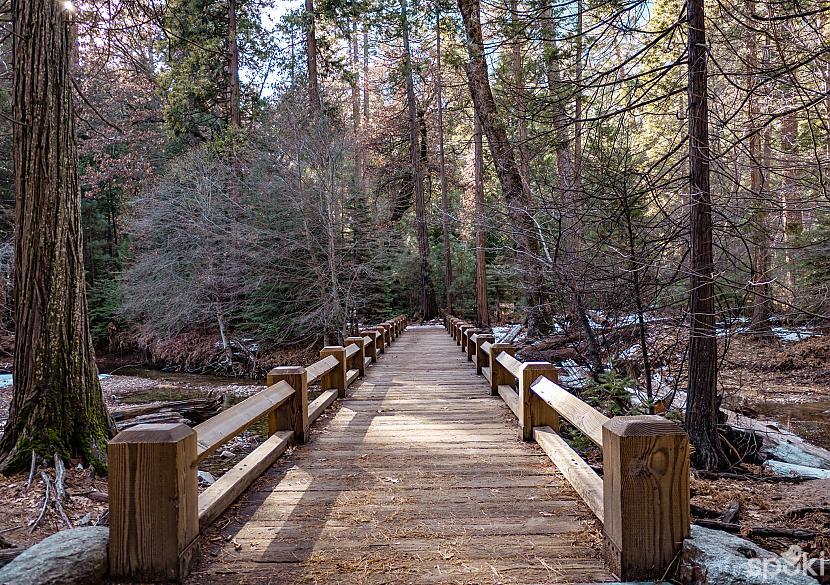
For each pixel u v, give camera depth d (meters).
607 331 7.73
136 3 8.24
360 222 18.56
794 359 12.02
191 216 17.67
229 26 19.25
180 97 18.84
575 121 6.59
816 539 3.44
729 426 6.21
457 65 13.14
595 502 2.92
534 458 4.32
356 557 2.65
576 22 7.72
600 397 6.64
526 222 9.31
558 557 2.62
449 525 3.03
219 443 2.94
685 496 2.32
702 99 5.34
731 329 6.27
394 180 27.31
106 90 20.50
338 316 16.52
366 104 32.53
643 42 8.25
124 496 2.36
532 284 9.62
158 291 18.08
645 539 2.31
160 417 7.47
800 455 6.66
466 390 7.56
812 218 11.02
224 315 19.05
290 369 4.84
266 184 16.66
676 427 2.37
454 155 29.88
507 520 3.09
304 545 2.79
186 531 2.46
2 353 19.22
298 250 17.80
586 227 7.87
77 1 7.13
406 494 3.54
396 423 5.60
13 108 5.33
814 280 10.52
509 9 7.13
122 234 25.03
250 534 2.93
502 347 7.09
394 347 14.16
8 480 4.76
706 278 5.40
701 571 2.13
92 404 5.38
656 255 6.37
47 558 2.20
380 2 18.34
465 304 27.28
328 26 22.30
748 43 6.81
